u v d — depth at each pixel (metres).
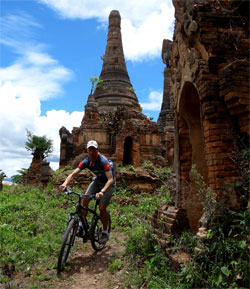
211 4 4.28
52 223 7.07
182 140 5.78
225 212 3.71
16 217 7.50
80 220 4.80
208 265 3.49
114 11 27.97
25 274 4.18
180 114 5.64
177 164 5.71
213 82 4.04
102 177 5.29
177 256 4.02
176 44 5.51
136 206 10.34
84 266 4.64
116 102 23.61
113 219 7.99
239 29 4.18
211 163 3.97
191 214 5.07
